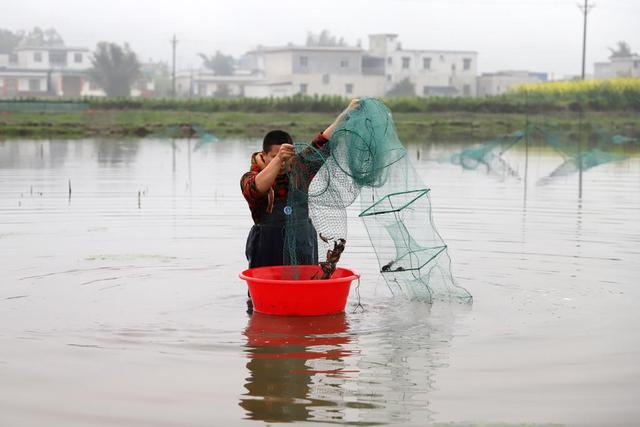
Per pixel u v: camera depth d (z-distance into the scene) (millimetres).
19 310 6297
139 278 7480
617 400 4480
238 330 5848
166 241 9367
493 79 99438
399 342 5566
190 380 4785
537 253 8812
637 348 5398
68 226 10430
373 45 95438
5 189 14664
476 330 5871
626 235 10000
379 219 7012
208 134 36750
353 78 90500
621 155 25219
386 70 94375
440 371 4949
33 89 102438
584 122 47500
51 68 112875
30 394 4559
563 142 33000
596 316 6250
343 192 6750
